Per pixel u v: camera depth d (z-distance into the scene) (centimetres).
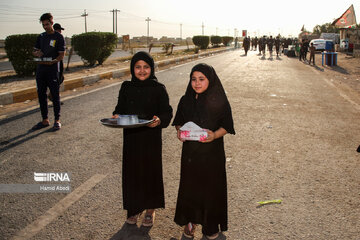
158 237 282
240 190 363
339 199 345
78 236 281
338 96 927
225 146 505
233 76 1312
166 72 1402
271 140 534
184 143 269
